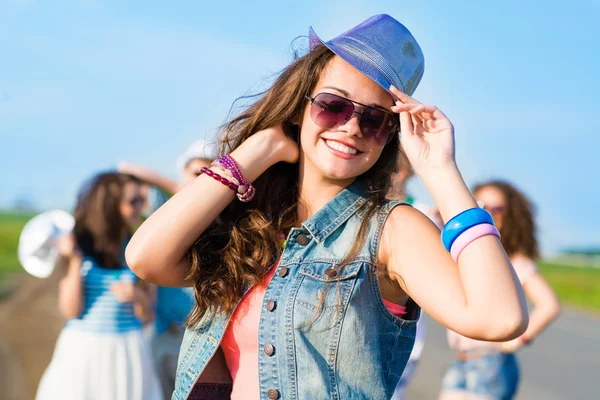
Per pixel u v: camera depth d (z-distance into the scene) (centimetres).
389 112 206
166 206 208
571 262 5291
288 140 218
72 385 440
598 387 843
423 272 186
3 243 3328
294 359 191
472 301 175
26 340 959
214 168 211
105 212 453
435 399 700
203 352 210
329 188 214
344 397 187
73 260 450
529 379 897
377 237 197
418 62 212
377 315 195
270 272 206
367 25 211
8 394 635
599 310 1981
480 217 184
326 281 193
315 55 212
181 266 214
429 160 195
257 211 213
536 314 454
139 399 446
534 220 482
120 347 448
